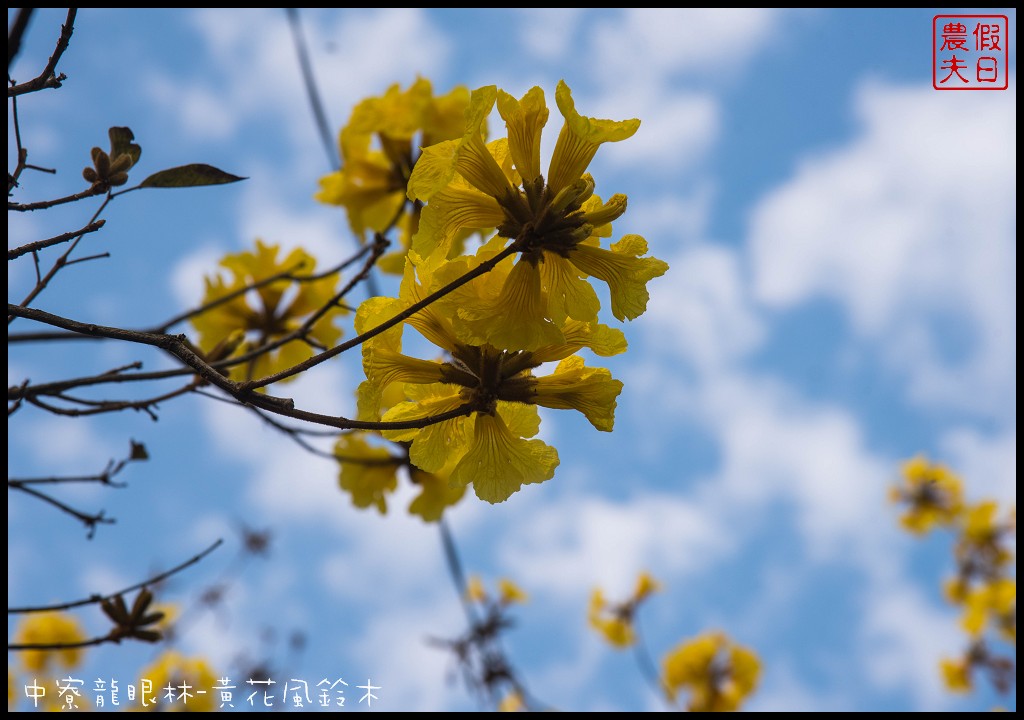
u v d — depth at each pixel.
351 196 1.02
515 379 0.60
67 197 0.57
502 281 0.58
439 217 0.56
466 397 0.60
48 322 0.54
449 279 0.57
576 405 0.60
